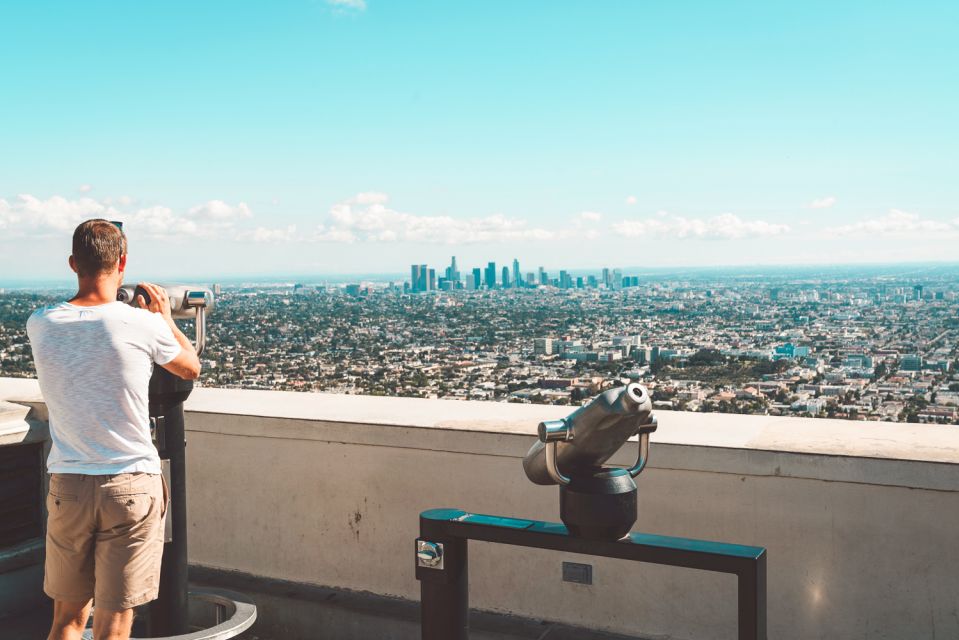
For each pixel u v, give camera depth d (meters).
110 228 2.23
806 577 2.51
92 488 2.08
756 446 2.54
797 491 2.50
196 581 3.37
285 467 3.31
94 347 2.11
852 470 2.41
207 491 3.48
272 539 3.35
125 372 2.12
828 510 2.47
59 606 2.20
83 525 2.10
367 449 3.14
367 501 3.15
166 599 2.58
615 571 2.77
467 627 2.20
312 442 3.25
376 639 3.03
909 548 2.38
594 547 1.93
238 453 3.40
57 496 2.10
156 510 2.18
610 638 2.74
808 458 2.46
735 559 1.78
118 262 2.26
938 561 2.35
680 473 2.65
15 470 3.28
